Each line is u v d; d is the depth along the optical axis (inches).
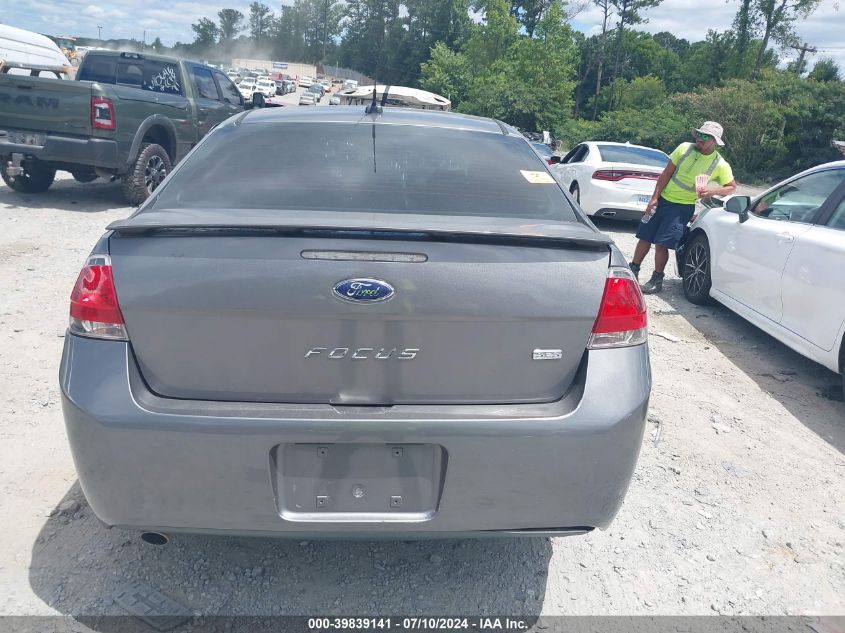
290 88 3496.6
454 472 85.5
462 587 107.2
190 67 425.1
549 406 88.2
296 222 85.2
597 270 90.0
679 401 180.7
